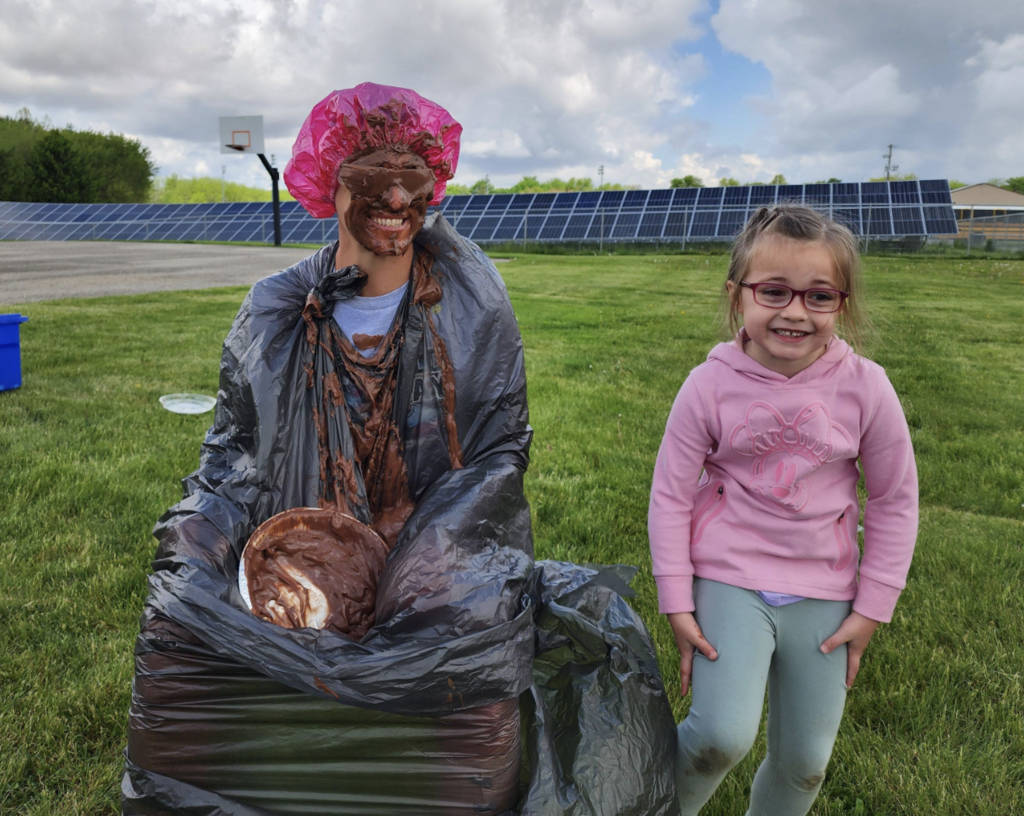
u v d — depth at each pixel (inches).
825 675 60.4
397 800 55.1
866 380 60.2
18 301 394.0
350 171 61.8
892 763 74.9
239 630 52.9
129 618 96.3
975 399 221.5
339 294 66.7
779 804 64.2
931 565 116.1
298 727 54.9
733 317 64.9
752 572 60.9
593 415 192.5
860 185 1075.3
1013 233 1103.6
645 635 70.5
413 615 55.4
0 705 79.5
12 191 2266.2
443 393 69.3
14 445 154.3
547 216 1173.7
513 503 66.8
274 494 66.0
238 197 4141.2
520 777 59.5
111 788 70.5
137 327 310.0
